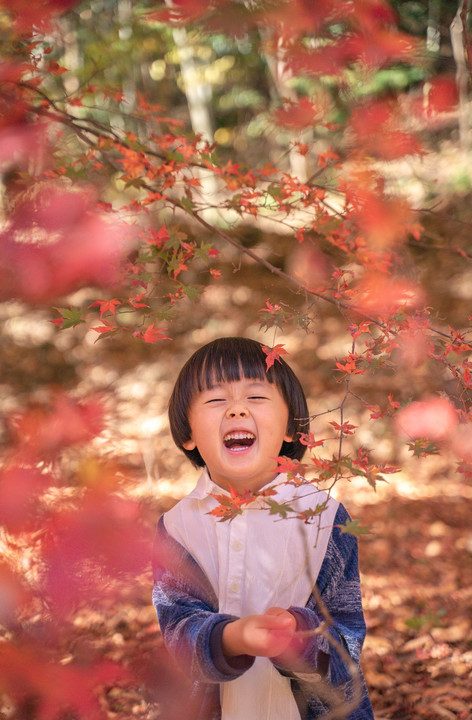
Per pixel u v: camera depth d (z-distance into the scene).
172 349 6.12
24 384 5.65
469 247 5.83
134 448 4.61
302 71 1.44
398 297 1.39
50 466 0.81
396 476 4.51
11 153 1.06
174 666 1.32
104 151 1.44
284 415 1.23
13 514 0.76
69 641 0.98
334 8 1.28
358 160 1.52
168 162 1.44
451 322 5.14
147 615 2.68
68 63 2.31
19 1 1.23
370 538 3.79
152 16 1.27
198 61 10.49
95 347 6.11
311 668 1.05
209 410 1.20
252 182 1.55
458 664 2.65
